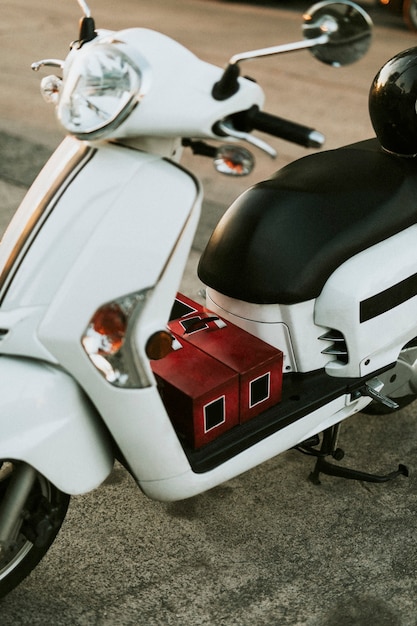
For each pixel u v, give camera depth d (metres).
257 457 2.03
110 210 1.60
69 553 2.18
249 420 2.03
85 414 1.72
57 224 1.65
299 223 2.07
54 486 1.83
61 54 7.72
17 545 1.91
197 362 1.99
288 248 2.05
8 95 6.34
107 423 1.73
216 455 1.92
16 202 4.40
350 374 2.20
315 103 6.11
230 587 2.06
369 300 2.11
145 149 1.67
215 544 2.21
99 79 1.50
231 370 1.95
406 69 2.20
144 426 1.74
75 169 1.70
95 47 1.56
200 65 1.60
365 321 2.13
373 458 2.57
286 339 2.13
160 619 1.97
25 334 1.62
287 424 2.06
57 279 1.61
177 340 2.07
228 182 4.64
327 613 1.98
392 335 2.23
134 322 1.63
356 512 2.33
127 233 1.60
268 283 2.04
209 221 4.13
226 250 2.11
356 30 1.55
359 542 2.21
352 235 2.10
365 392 2.21
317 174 2.22
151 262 1.62
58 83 1.91
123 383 1.67
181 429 1.94
